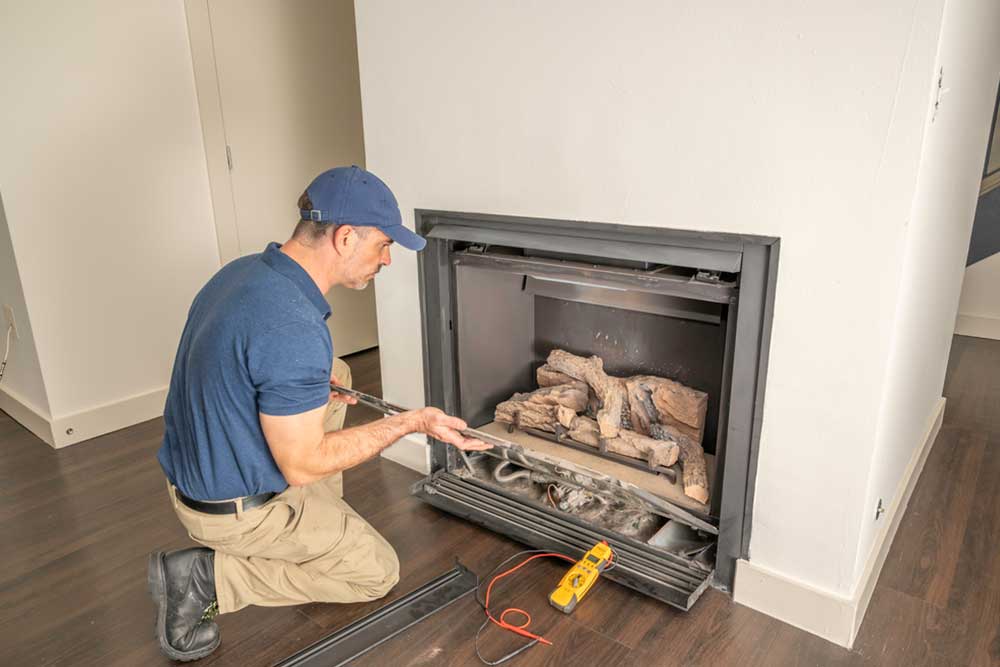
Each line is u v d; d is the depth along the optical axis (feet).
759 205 4.59
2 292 8.23
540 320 7.53
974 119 6.11
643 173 5.04
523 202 5.77
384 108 6.47
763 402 4.94
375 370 10.72
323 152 10.32
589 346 7.22
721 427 5.32
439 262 6.52
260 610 5.44
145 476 7.62
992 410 8.93
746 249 4.75
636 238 5.25
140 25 8.11
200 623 4.95
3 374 8.98
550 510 6.43
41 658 5.02
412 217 6.63
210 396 4.13
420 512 6.74
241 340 4.00
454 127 6.01
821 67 4.16
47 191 7.72
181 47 8.52
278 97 9.61
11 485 7.43
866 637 5.04
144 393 9.01
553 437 7.02
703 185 4.79
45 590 5.75
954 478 7.27
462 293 6.63
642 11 4.74
